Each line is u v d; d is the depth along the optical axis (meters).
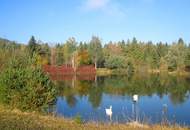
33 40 98.31
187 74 96.06
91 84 60.59
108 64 105.69
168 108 32.47
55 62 104.06
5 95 20.22
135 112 29.41
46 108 21.00
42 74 21.44
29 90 20.28
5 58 29.78
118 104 35.59
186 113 29.45
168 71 109.06
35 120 16.47
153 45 128.00
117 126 17.94
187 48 109.94
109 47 131.12
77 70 99.38
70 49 107.38
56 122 16.83
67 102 36.25
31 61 23.23
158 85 57.97
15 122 15.11
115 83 62.59
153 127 18.59
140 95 43.66
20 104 19.97
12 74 20.53
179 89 50.59
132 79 73.94
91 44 108.50
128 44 131.00
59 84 60.22
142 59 115.44
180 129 18.81
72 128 15.55
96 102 36.78
